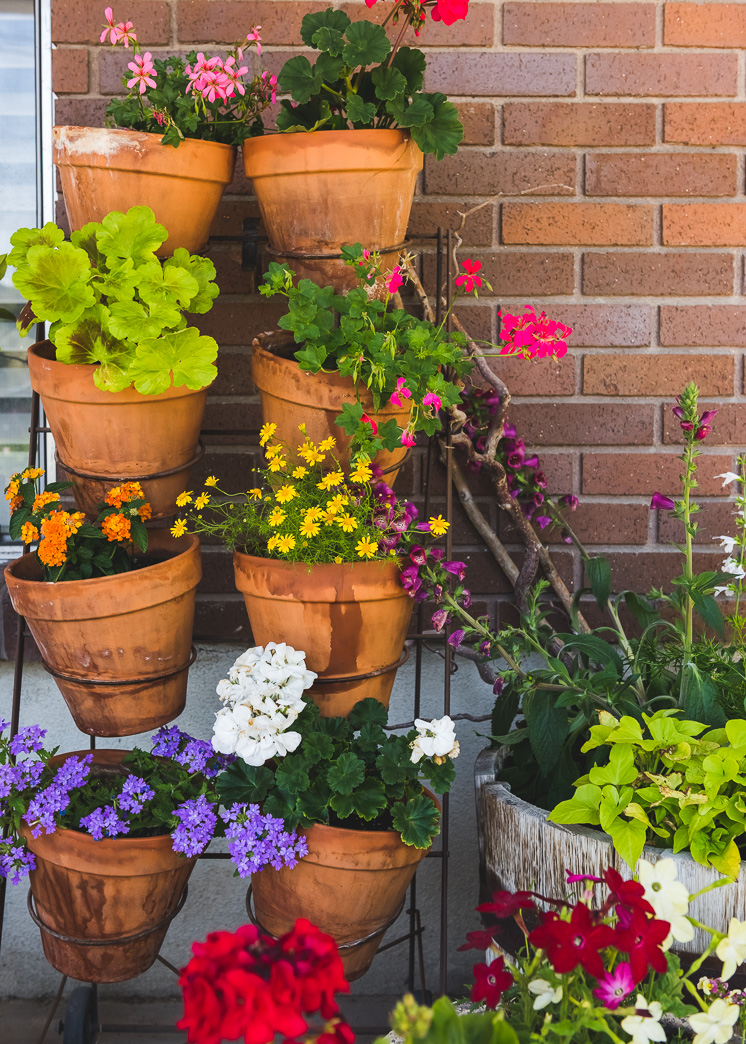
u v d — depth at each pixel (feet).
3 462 6.07
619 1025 3.25
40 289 4.33
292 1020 2.49
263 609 4.50
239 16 5.54
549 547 5.97
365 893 4.28
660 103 5.73
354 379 4.31
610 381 5.88
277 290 4.55
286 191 4.55
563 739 4.50
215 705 5.84
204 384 4.51
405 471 5.85
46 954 4.67
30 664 5.75
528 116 5.68
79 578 4.67
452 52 5.63
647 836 4.09
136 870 4.23
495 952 4.36
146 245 4.38
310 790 4.29
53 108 5.62
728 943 3.30
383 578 4.38
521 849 4.22
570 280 5.81
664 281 5.83
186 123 4.59
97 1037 5.37
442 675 5.91
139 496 4.62
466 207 5.73
